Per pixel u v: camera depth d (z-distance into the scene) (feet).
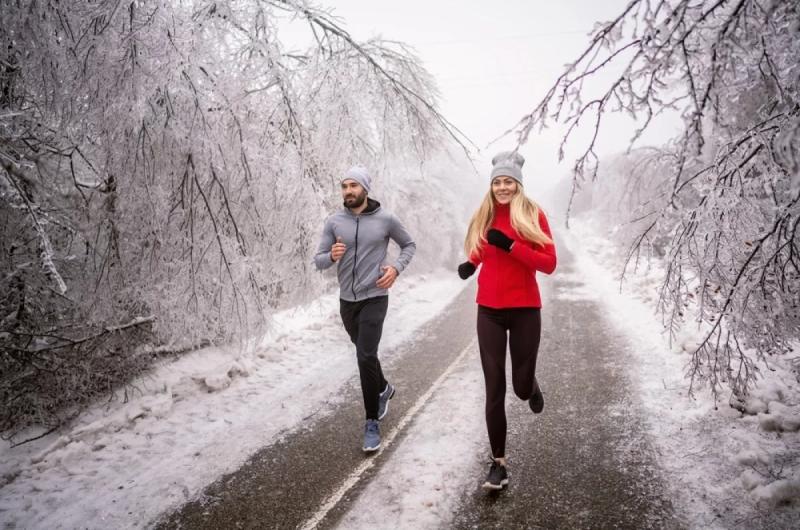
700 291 8.79
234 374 13.80
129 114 9.09
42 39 8.98
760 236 7.54
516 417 10.33
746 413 9.41
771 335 8.17
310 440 9.84
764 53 5.36
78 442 9.89
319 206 13.11
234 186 10.98
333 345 17.03
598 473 8.04
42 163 9.81
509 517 7.04
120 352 12.09
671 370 12.39
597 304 21.77
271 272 12.84
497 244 7.57
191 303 11.06
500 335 8.06
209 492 8.13
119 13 8.71
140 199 10.44
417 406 11.25
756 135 6.64
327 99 13.32
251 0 10.69
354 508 7.47
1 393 10.35
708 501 7.03
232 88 10.35
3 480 8.85
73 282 11.21
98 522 7.44
